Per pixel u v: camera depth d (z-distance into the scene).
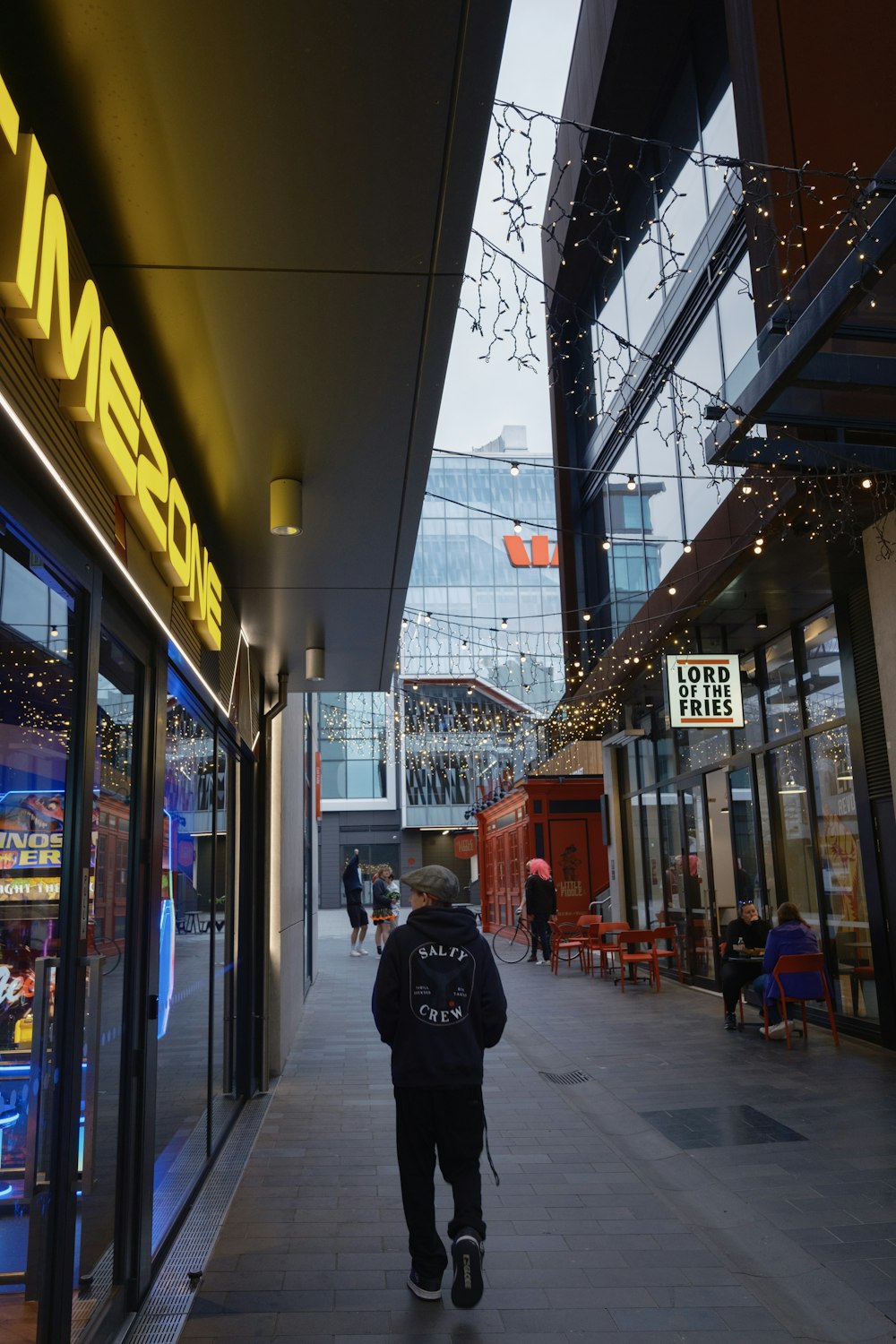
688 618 10.38
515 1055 9.02
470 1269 3.50
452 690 37.84
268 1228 4.59
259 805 8.01
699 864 13.42
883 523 7.79
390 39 2.20
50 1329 2.57
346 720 44.25
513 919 21.78
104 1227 3.37
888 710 8.17
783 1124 6.32
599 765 20.45
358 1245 4.36
